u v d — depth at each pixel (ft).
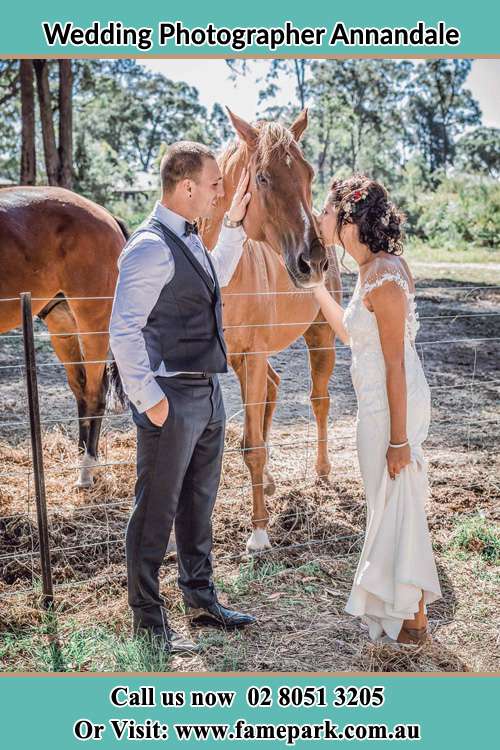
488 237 63.10
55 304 17.33
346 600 12.24
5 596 11.94
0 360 26.18
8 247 15.55
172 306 9.75
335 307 11.64
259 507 13.75
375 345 10.29
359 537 14.28
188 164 9.62
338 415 21.83
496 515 14.94
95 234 16.53
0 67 55.42
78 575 12.73
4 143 70.95
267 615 11.71
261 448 13.60
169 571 12.89
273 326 13.99
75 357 17.66
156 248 9.44
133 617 10.84
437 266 52.29
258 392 13.61
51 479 16.70
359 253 10.41
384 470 10.44
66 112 42.50
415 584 10.26
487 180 72.84
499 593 12.41
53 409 21.25
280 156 11.25
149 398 9.30
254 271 13.33
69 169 43.01
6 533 14.08
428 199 70.64
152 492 10.09
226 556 13.48
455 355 29.07
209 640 10.88
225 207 12.69
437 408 22.07
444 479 16.60
